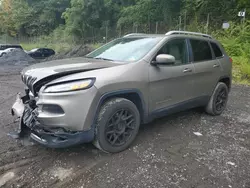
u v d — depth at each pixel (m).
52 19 41.12
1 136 3.67
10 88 7.52
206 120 4.63
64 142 2.76
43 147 3.34
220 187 2.56
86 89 2.76
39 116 2.77
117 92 3.02
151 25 25.06
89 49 18.20
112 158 3.09
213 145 3.56
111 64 3.24
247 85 8.68
